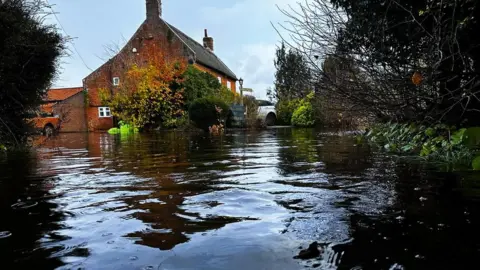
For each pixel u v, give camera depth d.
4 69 6.49
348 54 4.34
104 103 21.05
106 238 1.41
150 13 23.66
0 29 5.84
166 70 19.52
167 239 1.37
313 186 2.34
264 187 2.36
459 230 1.37
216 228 1.49
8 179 3.13
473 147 3.08
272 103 24.77
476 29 3.11
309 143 6.48
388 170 2.90
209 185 2.50
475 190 2.06
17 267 1.15
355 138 7.43
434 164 3.11
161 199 2.09
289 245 1.26
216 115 15.64
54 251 1.28
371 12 3.95
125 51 23.80
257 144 6.64
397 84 4.07
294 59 5.09
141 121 18.36
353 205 1.80
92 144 8.43
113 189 2.46
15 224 1.65
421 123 4.30
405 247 1.21
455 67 3.41
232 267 1.09
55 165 4.15
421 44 3.71
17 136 7.16
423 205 1.76
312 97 6.72
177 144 7.32
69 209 1.92
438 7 3.07
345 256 1.15
